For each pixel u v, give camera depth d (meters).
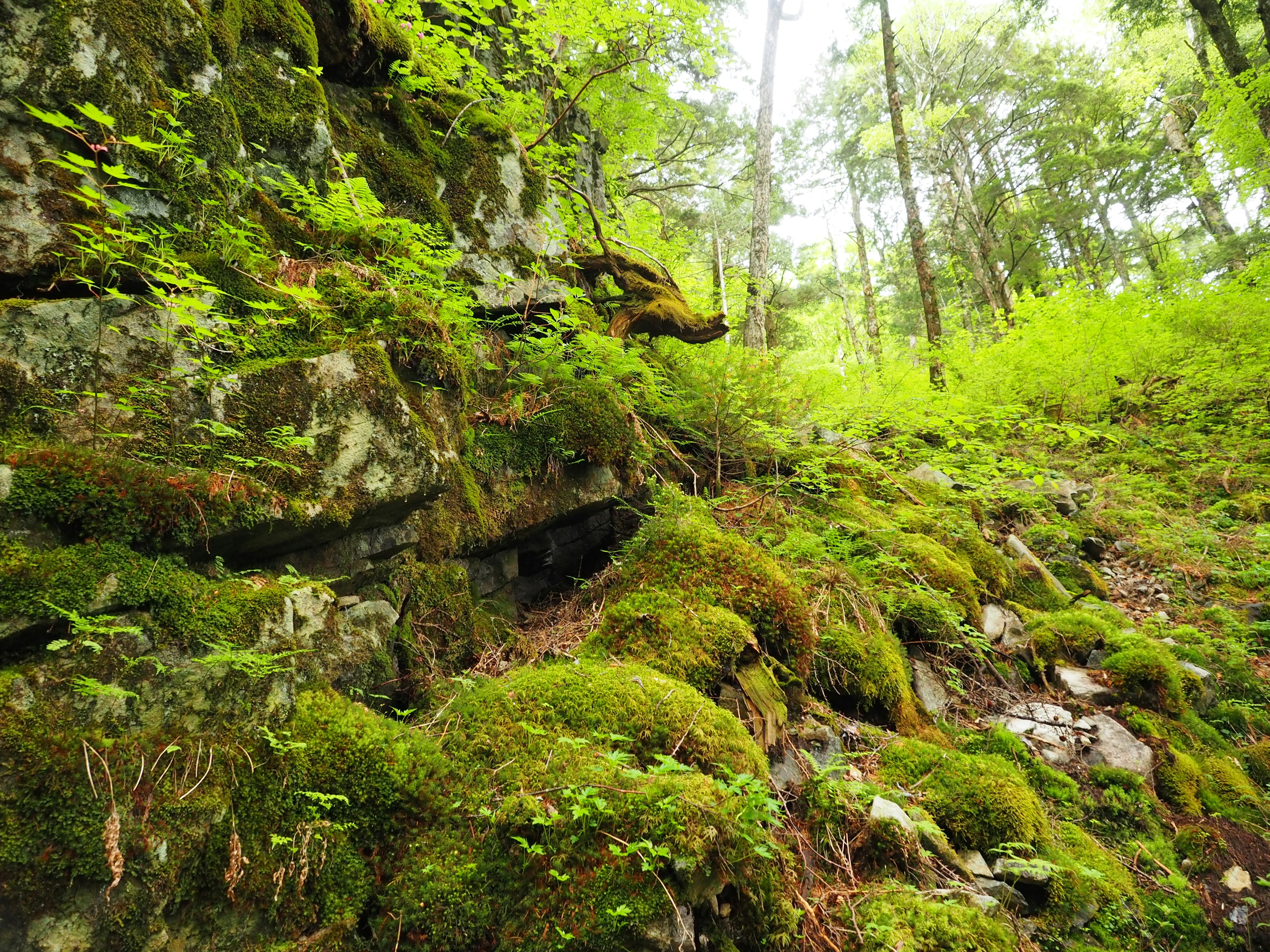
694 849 1.88
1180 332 10.03
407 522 2.94
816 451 5.40
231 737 1.85
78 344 1.96
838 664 3.54
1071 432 5.86
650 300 5.44
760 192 11.66
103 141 2.18
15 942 1.37
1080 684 4.10
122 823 1.54
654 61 7.41
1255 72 9.21
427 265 3.40
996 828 2.82
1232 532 6.66
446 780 2.11
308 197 2.98
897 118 11.29
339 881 1.84
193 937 1.61
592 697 2.50
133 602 1.74
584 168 7.50
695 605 3.30
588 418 3.94
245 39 3.12
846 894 2.40
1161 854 3.11
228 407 2.21
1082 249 23.53
